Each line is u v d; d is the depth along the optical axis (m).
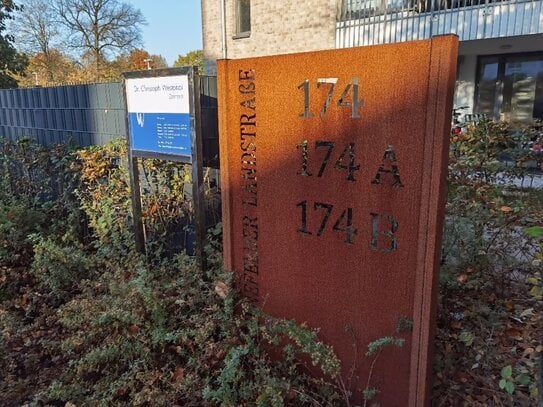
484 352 2.26
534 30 7.24
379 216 1.90
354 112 1.89
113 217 3.80
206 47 12.22
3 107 5.91
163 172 3.55
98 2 26.91
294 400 2.08
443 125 1.65
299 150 2.12
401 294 1.89
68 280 3.29
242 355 2.16
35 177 5.08
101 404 2.05
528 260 3.10
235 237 2.53
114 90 4.04
